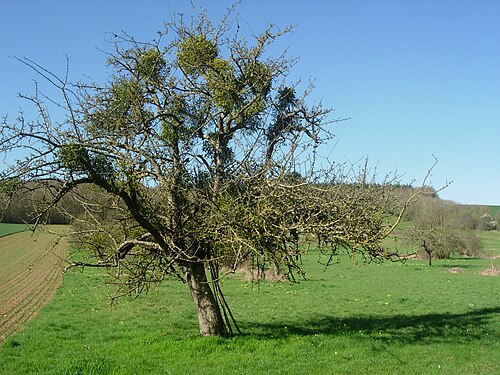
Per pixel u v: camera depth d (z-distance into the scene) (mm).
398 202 14422
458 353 15570
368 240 13828
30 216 13172
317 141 14992
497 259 64500
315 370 13570
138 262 15859
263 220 13414
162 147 14922
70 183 13133
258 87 15414
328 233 13727
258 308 25906
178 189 14438
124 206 15945
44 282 34625
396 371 13695
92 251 16047
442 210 58594
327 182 14391
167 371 13023
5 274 39062
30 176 12266
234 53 15312
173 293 30797
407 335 17984
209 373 12953
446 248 57656
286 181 14023
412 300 29578
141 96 14586
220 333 16391
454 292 33594
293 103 16484
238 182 14625
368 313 24609
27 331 18938
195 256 14719
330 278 42125
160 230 14836
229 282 36781
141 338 17422
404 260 14602
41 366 13930
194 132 14438
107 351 15469
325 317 23109
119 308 24828
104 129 13914
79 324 20516
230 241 13273
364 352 15438
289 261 14359
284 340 16500
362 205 14281
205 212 14328
